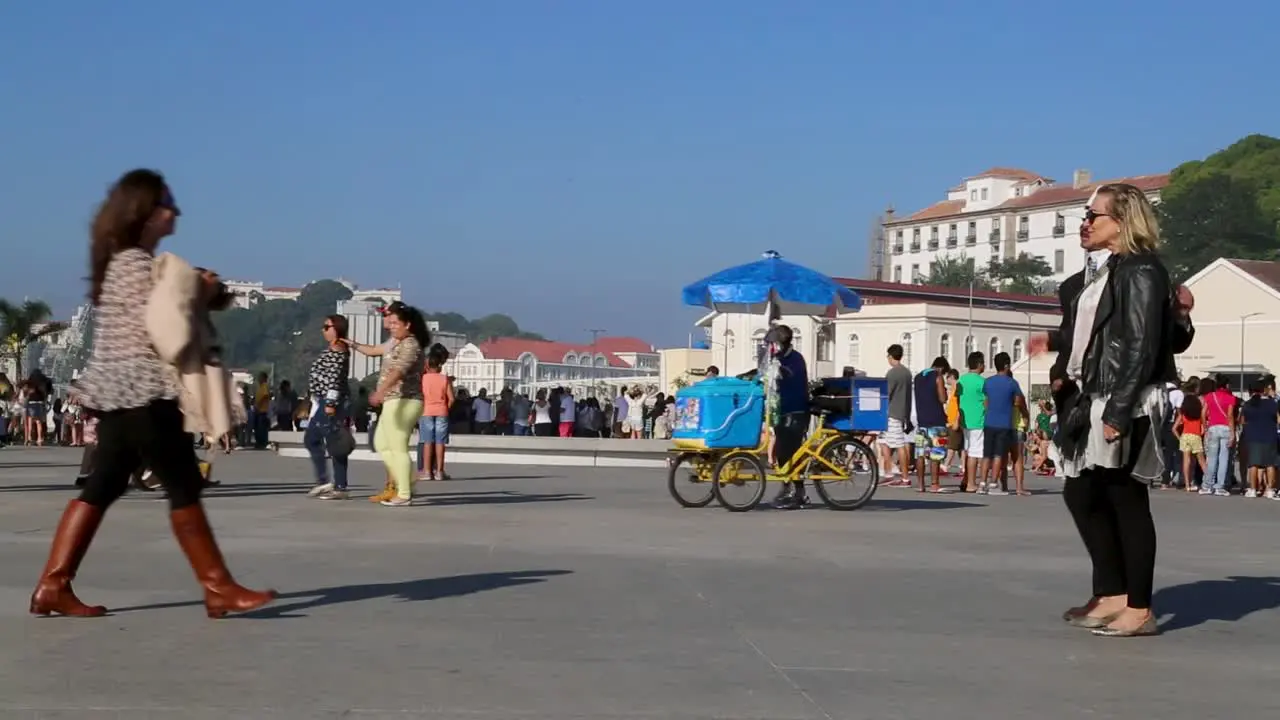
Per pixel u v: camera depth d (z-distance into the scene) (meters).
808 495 15.89
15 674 5.21
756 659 5.73
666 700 4.95
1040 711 4.94
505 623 6.48
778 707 4.88
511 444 23.70
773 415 13.78
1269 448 20.23
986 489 18.20
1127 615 6.58
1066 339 6.84
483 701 4.87
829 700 5.02
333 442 14.20
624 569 8.58
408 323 13.54
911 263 154.12
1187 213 103.62
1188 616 7.21
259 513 12.36
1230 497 20.09
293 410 33.41
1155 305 6.36
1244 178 103.94
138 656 5.57
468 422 34.38
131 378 6.23
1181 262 102.62
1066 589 8.05
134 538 9.88
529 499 14.66
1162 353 6.51
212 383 6.34
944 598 7.62
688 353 84.69
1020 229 142.75
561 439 23.39
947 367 18.78
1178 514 15.40
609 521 12.08
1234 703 5.15
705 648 5.95
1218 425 21.11
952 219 149.25
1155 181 134.12
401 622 6.46
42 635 6.00
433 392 18.19
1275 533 12.60
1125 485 6.59
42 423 31.16
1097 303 6.57
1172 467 21.92
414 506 13.48
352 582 7.80
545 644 5.97
